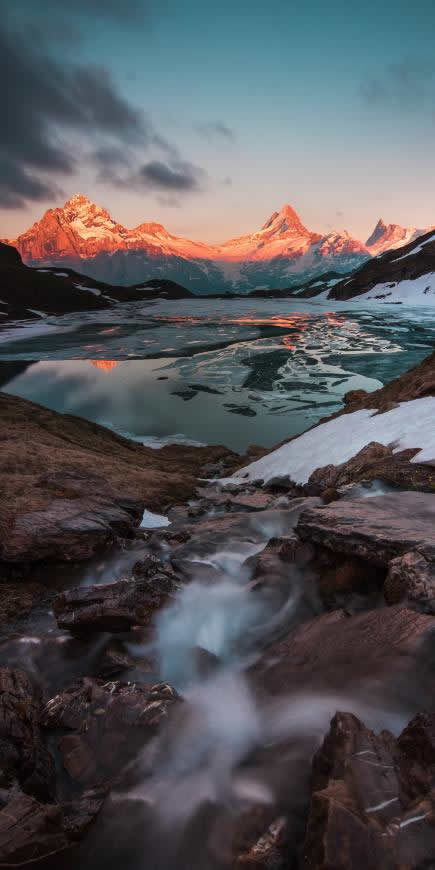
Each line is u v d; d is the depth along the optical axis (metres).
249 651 8.78
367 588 9.29
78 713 6.78
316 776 4.82
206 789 5.34
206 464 46.34
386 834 3.76
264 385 105.38
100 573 13.80
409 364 120.00
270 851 4.40
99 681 7.52
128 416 80.62
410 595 7.76
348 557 9.73
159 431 71.25
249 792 5.18
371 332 185.75
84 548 14.27
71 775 6.00
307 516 11.13
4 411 48.06
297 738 5.79
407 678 6.19
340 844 3.71
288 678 7.05
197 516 20.97
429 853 3.67
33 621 11.46
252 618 9.68
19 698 7.14
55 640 9.70
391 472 15.79
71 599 10.28
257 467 30.80
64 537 14.19
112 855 4.80
